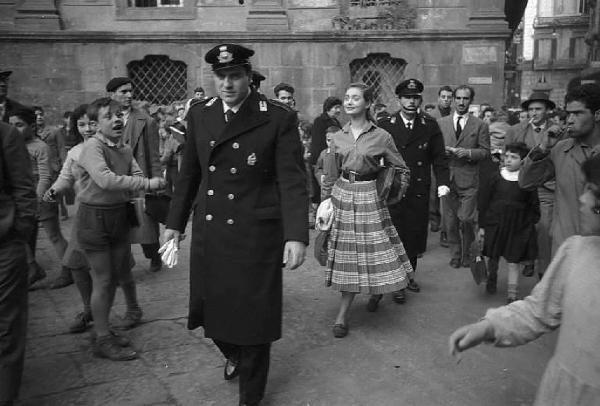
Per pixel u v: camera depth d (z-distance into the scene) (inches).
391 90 519.5
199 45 505.0
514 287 194.1
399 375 144.5
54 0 500.1
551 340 165.0
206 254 121.8
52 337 168.1
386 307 195.6
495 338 77.5
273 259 121.3
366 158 169.0
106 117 151.3
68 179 163.9
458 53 503.5
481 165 244.4
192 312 127.6
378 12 502.6
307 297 206.7
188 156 128.6
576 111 127.8
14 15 499.8
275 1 503.8
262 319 119.5
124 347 157.0
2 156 116.3
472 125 245.6
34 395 133.3
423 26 506.3
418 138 205.2
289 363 151.9
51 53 500.4
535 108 238.8
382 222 171.2
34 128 215.8
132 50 504.4
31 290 212.7
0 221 114.0
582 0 1876.2
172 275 233.6
